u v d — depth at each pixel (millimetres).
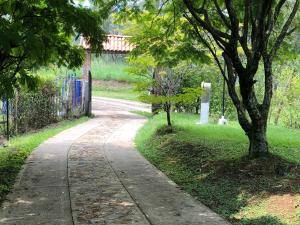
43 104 16766
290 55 11500
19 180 8742
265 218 6531
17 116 14727
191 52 11367
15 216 6758
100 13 10477
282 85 18391
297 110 17812
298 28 10977
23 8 8422
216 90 20297
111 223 6438
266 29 8695
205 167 9367
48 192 7969
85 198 7645
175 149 11344
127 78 45469
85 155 11211
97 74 46781
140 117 21156
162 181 8797
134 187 8359
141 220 6598
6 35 7445
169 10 11633
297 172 8180
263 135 8953
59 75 21047
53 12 8531
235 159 9227
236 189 7891
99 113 22812
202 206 7309
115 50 20906
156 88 15516
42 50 8383
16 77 9352
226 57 9297
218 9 8852
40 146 12406
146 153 11602
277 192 7426
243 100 8758
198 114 21219
